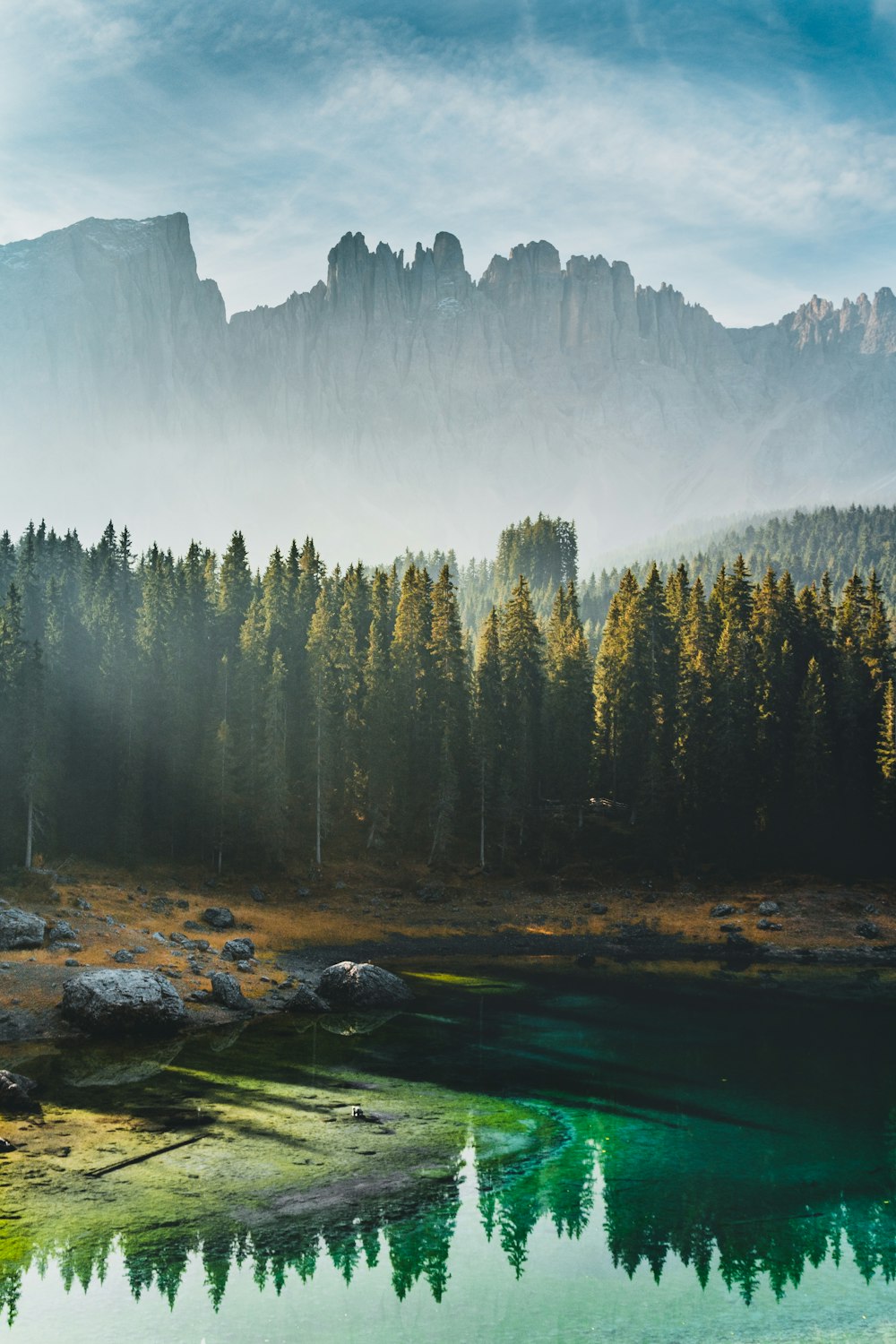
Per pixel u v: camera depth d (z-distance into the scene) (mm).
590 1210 26219
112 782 85500
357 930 74062
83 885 72062
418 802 98500
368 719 94500
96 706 87625
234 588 106188
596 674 115375
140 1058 39250
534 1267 23109
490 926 78000
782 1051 43219
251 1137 30391
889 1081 38656
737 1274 23125
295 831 92000
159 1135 30234
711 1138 31781
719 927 77312
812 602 106938
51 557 139250
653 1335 20469
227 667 95000
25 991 46344
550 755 102188
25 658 81312
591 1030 46562
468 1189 27266
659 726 97062
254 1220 24875
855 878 88375
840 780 93000
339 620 110312
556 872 92000
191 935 64562
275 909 77125
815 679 93938
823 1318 21453
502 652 105875
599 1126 32656
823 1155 30469
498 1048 42531
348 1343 19688
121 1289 21484
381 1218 25328
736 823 92438
